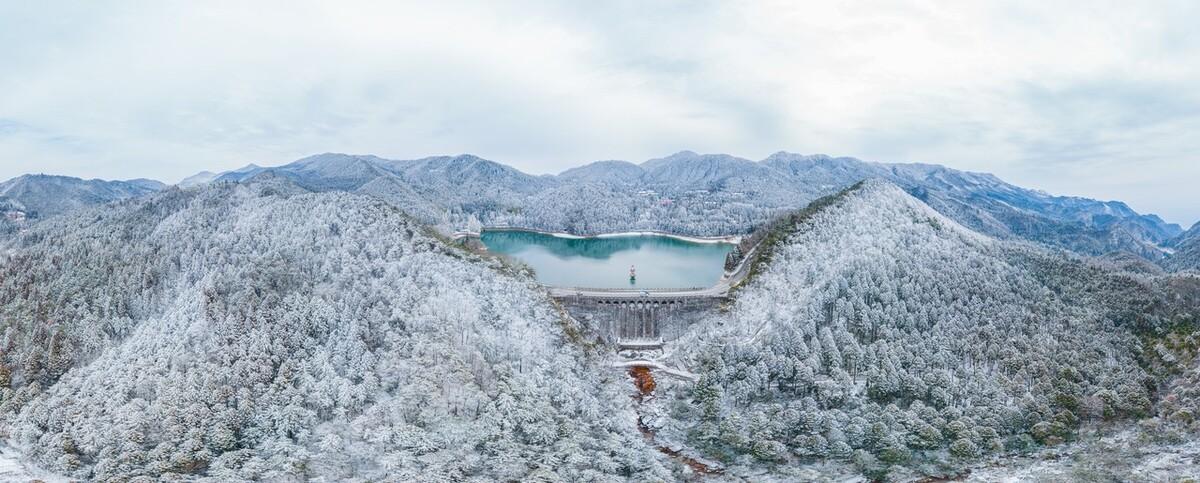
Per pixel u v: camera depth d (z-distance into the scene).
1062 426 148.38
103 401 145.50
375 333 168.38
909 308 189.38
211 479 126.88
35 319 174.88
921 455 146.12
